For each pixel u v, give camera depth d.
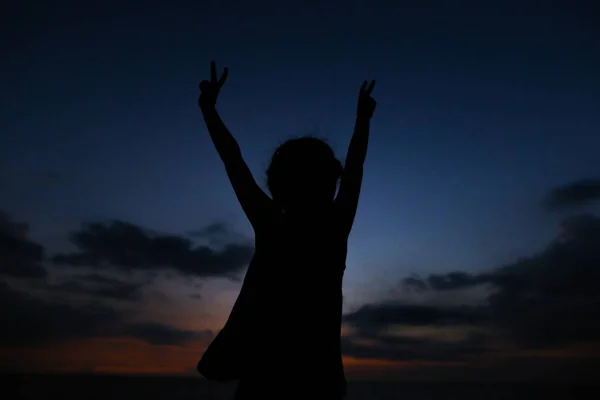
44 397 122.00
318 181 1.46
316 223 1.44
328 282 1.41
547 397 150.25
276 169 1.48
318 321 1.36
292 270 1.37
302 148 1.49
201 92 1.70
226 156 1.53
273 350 1.32
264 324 1.34
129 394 130.88
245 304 1.37
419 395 158.75
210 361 1.34
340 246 1.47
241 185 1.46
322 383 1.32
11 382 169.75
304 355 1.32
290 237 1.40
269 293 1.36
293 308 1.35
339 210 1.51
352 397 154.62
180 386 177.62
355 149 1.76
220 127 1.60
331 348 1.37
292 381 1.30
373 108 1.91
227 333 1.36
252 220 1.43
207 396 125.06
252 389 1.31
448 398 151.88
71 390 143.38
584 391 179.62
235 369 1.34
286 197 1.46
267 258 1.39
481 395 156.00
